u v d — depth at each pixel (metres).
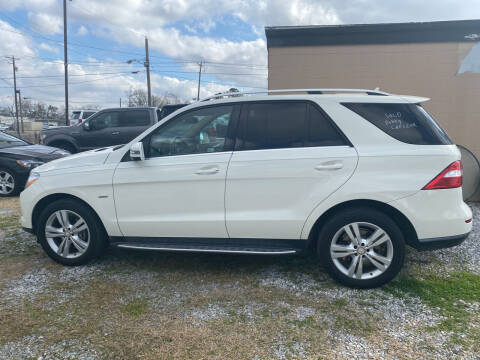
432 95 6.72
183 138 3.53
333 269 3.29
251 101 3.44
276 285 3.42
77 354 2.48
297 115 3.34
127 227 3.61
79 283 3.48
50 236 3.81
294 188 3.23
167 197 3.48
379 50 6.76
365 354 2.45
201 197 3.41
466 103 6.63
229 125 3.44
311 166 3.18
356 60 6.84
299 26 6.88
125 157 3.61
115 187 3.57
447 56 6.58
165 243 3.59
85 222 3.71
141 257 4.10
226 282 3.49
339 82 6.93
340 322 2.82
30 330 2.75
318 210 3.21
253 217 3.32
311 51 6.91
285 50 6.98
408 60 6.71
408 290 3.29
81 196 3.65
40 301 3.16
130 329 2.75
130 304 3.10
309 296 3.21
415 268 3.75
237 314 2.94
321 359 2.41
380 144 3.15
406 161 3.08
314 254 4.13
